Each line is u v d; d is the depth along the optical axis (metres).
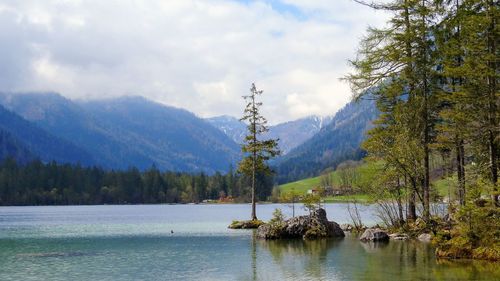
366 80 40.62
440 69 39.19
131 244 46.28
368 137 48.91
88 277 28.06
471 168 36.09
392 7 38.75
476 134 34.03
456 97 34.19
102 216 114.88
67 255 38.12
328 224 49.50
